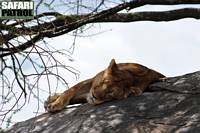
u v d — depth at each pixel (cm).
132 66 1212
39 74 1211
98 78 1182
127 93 1143
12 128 1185
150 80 1198
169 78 1217
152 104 1080
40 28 1217
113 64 1161
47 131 1100
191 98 1067
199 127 957
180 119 1001
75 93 1209
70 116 1132
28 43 1214
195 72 1212
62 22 1277
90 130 1035
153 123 1009
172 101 1073
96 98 1138
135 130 998
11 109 1192
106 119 1054
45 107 1226
